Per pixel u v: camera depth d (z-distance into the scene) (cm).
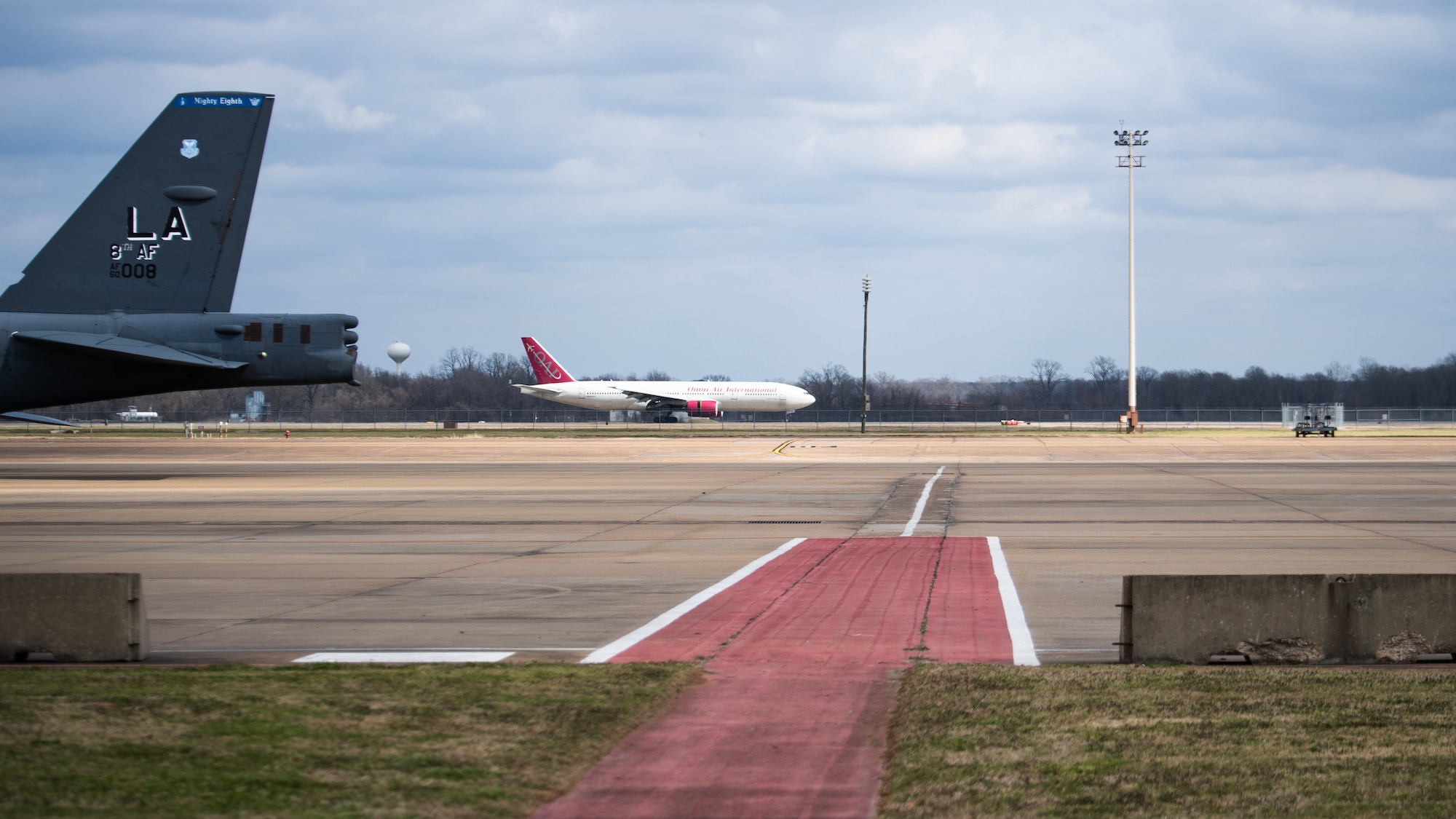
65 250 9031
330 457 14050
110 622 3034
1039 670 2797
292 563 5197
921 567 4938
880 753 2109
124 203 9075
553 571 4878
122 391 9269
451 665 2936
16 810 1738
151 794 1817
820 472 11394
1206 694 2527
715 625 3584
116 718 2297
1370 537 5922
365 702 2448
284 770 1950
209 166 9150
